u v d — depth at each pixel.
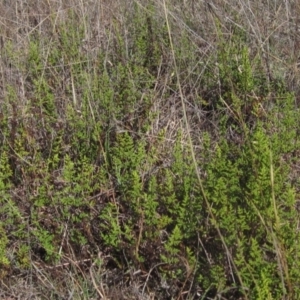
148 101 3.25
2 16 4.19
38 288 2.53
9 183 2.76
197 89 3.50
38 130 3.14
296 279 2.20
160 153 2.96
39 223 2.69
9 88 3.23
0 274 2.54
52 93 3.41
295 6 3.94
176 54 3.62
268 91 3.38
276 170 2.38
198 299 2.40
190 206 2.41
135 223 2.56
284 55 3.75
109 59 3.67
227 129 3.24
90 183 2.77
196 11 3.98
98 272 2.51
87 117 3.09
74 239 2.60
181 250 2.40
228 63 3.49
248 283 2.22
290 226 2.29
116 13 4.00
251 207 2.31
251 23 3.79
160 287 2.44
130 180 2.64
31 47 3.40
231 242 2.28
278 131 3.00
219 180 2.33
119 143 2.89
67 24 3.83
